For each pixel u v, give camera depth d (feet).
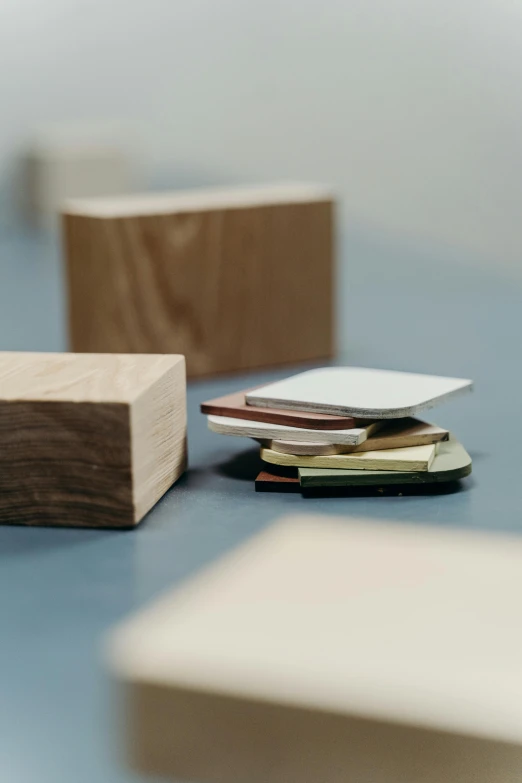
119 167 15.58
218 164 16.76
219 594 2.55
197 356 5.22
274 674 2.13
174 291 5.08
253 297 5.35
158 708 2.02
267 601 2.50
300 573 2.69
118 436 2.94
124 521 3.02
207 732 1.95
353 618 2.40
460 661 2.18
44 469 3.01
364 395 3.52
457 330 6.51
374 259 10.00
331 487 3.38
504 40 13.94
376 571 2.69
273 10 15.80
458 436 4.05
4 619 2.42
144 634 2.32
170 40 16.67
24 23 16.67
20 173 15.25
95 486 3.01
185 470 3.65
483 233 11.78
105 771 1.82
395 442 3.41
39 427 2.97
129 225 4.91
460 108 14.38
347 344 6.13
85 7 16.79
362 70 15.10
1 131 15.97
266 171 16.53
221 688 2.08
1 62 16.69
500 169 14.37
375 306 7.50
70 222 5.03
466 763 1.89
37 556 2.82
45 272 9.63
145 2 16.61
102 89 17.21
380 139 15.23
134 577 2.67
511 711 2.00
